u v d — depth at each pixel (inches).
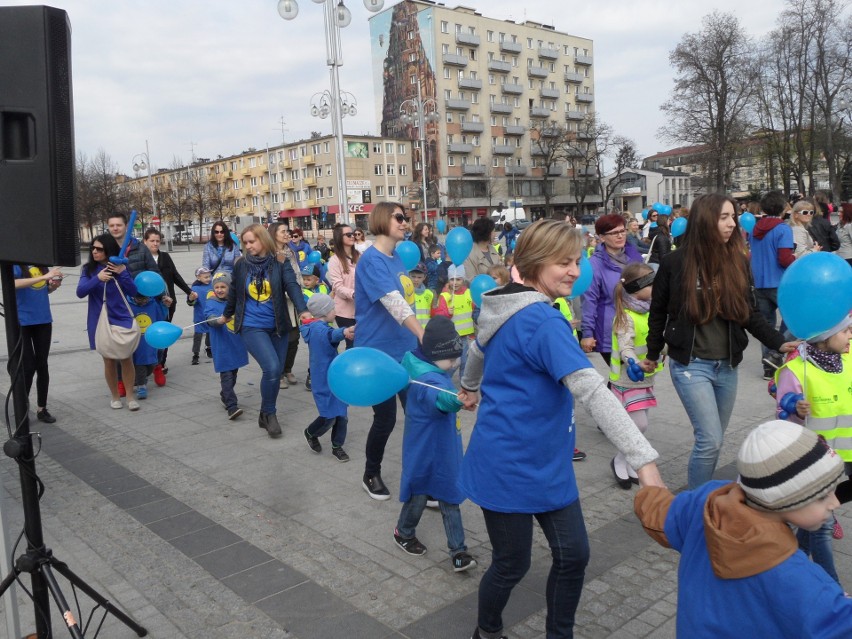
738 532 63.2
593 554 146.1
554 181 3503.9
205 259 367.2
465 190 3120.1
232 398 262.8
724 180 1785.2
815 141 1752.0
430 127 2955.2
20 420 106.4
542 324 92.4
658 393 282.0
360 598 131.0
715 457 146.2
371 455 179.5
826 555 117.8
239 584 137.9
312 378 210.5
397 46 3085.6
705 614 66.6
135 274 311.7
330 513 172.2
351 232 295.0
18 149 99.2
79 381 341.4
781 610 60.2
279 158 3240.7
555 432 96.3
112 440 240.4
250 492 188.1
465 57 3043.8
